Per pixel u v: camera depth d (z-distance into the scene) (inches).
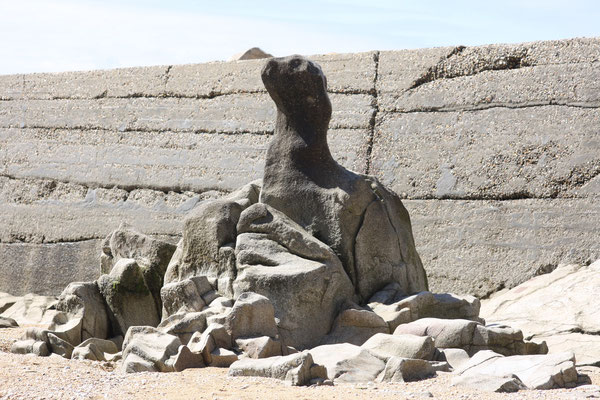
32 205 667.4
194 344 313.4
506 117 504.7
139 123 641.0
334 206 374.9
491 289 484.1
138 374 277.3
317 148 384.2
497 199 495.8
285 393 245.1
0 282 666.8
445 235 504.7
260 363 278.1
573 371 269.3
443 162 516.7
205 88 623.2
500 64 516.4
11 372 268.4
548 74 498.0
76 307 391.5
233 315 312.7
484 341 316.5
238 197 405.7
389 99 548.1
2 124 701.3
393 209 395.9
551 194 480.1
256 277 346.9
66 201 654.5
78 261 638.5
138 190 627.8
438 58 540.1
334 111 562.6
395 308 355.3
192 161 610.9
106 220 633.0
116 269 404.5
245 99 605.0
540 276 468.4
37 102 692.7
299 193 381.4
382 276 379.2
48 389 243.9
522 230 483.8
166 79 642.8
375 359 293.0
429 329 325.4
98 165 648.4
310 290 344.2
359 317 343.6
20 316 554.6
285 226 362.9
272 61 383.9
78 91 677.3
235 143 598.5
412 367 277.6
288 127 388.5
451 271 498.3
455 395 248.7
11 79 711.7
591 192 469.7
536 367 272.4
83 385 252.1
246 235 363.3
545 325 398.9
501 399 242.4
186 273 378.3
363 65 565.0
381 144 540.1
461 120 519.2
